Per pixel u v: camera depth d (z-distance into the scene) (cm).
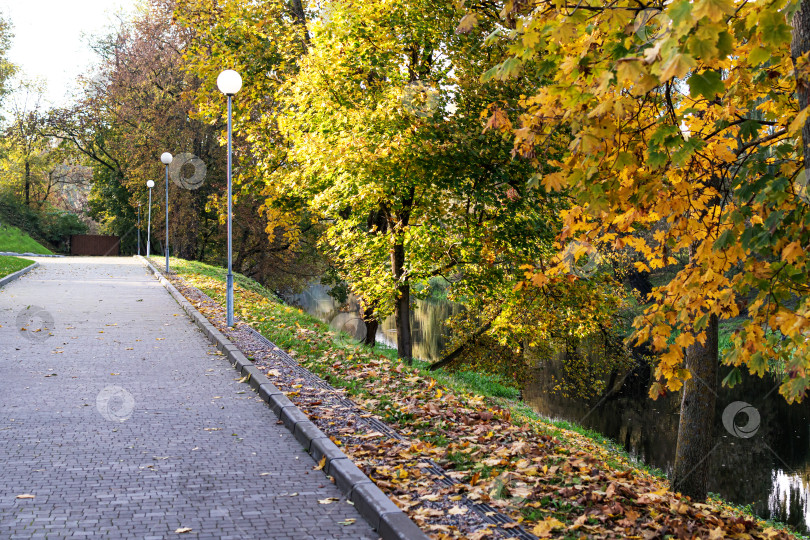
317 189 1875
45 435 632
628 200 532
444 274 1838
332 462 542
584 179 484
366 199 1652
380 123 1490
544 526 436
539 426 1270
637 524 484
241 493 498
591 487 558
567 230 579
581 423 2225
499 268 1795
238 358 987
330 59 1625
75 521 437
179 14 2222
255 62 2072
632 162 478
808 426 2192
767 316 509
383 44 1563
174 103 3747
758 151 536
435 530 421
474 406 857
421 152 1462
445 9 1491
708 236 543
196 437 640
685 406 907
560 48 493
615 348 2350
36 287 1917
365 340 2144
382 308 1870
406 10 1527
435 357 3188
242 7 2058
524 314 1903
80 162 5191
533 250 1630
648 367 2781
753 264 511
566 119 475
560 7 446
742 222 504
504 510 475
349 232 1870
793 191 496
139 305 1616
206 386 859
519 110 1388
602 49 450
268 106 2350
